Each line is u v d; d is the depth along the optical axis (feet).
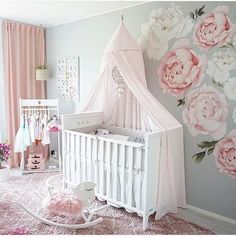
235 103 8.33
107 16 11.76
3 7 11.05
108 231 7.93
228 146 8.59
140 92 9.24
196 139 9.33
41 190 10.95
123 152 8.57
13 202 9.77
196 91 9.18
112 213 9.08
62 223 8.32
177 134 9.23
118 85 10.07
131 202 8.54
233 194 8.61
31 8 11.18
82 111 11.15
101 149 9.27
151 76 10.43
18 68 13.64
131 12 10.83
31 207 9.36
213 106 8.81
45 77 13.93
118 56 9.23
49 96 15.23
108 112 11.57
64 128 10.43
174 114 9.87
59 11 11.66
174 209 9.23
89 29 12.62
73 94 13.80
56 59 14.58
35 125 12.89
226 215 8.82
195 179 9.49
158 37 10.05
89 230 7.96
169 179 8.99
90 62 12.81
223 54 8.45
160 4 9.86
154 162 8.32
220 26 8.45
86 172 9.98
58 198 7.98
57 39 14.37
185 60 9.37
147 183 8.05
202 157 9.23
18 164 14.20
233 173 8.55
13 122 13.65
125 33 9.56
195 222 8.68
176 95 9.73
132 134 10.58
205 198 9.29
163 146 8.57
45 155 14.92
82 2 10.30
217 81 8.65
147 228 8.18
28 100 12.90
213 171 9.02
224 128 8.63
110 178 9.15
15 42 13.52
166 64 9.91
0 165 12.14
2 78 13.28
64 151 10.61
